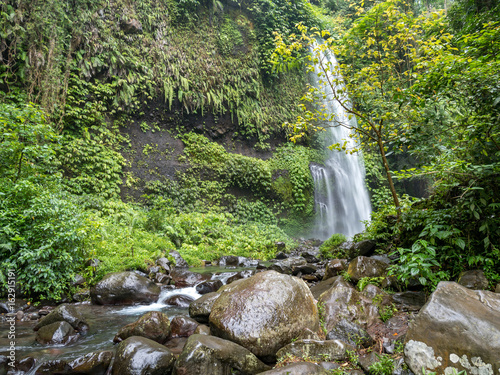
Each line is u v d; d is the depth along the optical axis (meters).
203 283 6.58
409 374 2.53
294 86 20.92
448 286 2.71
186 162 15.22
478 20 6.12
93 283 6.45
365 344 3.26
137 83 14.04
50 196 5.84
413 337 2.48
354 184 20.36
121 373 2.96
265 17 19.64
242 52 18.62
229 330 3.23
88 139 12.16
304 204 17.62
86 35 12.55
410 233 5.33
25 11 10.88
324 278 5.80
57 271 5.75
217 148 16.31
